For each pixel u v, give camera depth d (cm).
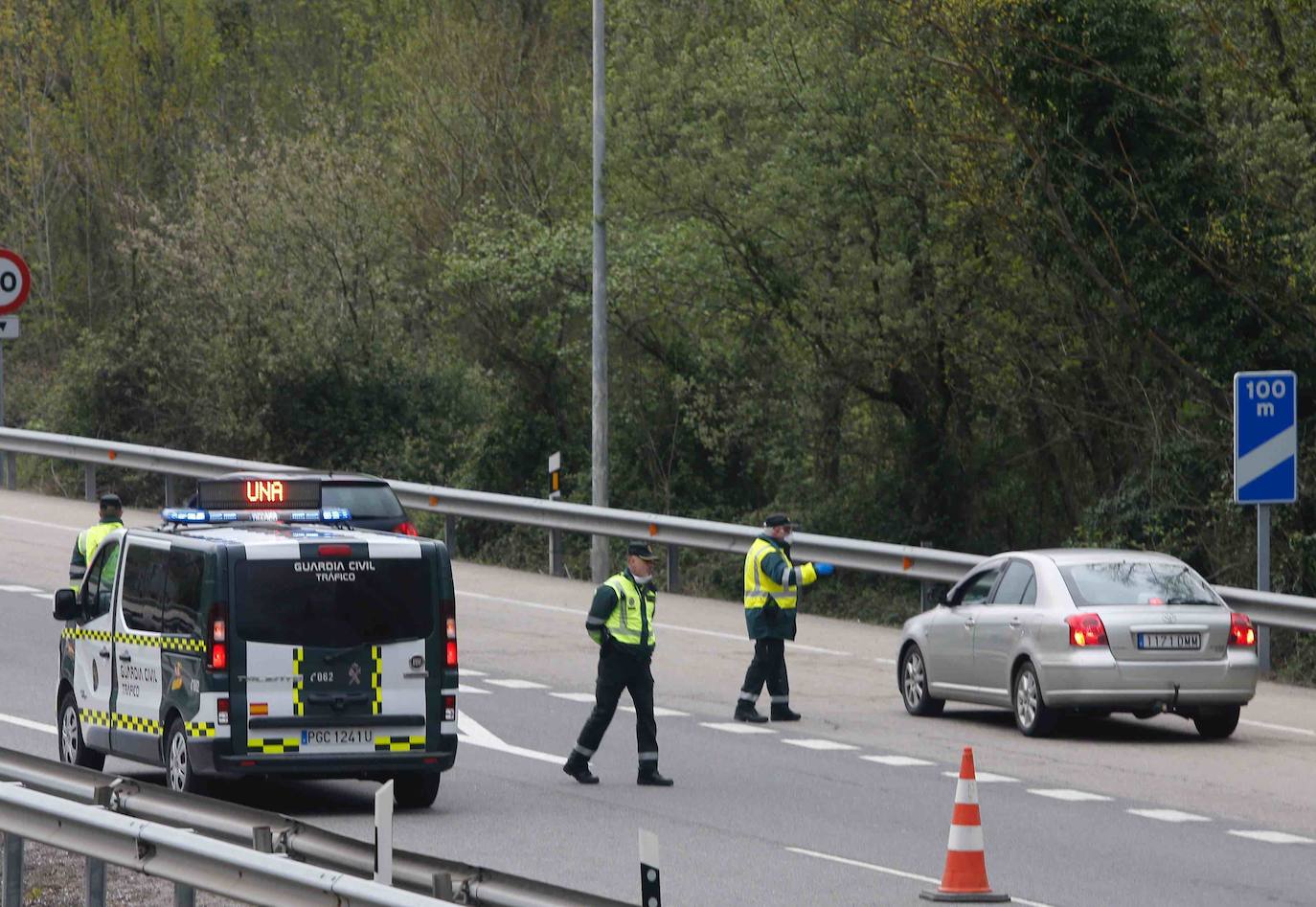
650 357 11462
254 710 3703
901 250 9669
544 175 12144
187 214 12781
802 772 4447
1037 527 10394
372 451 11669
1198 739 5022
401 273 11881
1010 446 10275
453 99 12144
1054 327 9388
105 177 14612
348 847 2438
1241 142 7375
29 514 9188
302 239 11594
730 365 11012
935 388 10188
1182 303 8056
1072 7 7962
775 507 10544
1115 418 9431
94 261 14875
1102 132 8056
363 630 3784
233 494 4172
